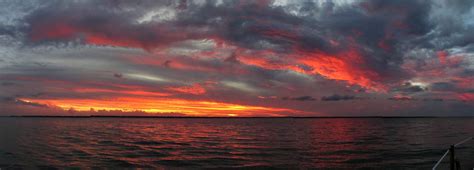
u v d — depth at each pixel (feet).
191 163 113.91
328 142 188.96
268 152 142.41
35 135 240.94
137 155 134.51
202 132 305.94
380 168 98.37
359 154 130.82
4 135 237.25
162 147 166.30
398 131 294.66
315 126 447.83
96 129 340.80
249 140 209.36
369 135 244.01
